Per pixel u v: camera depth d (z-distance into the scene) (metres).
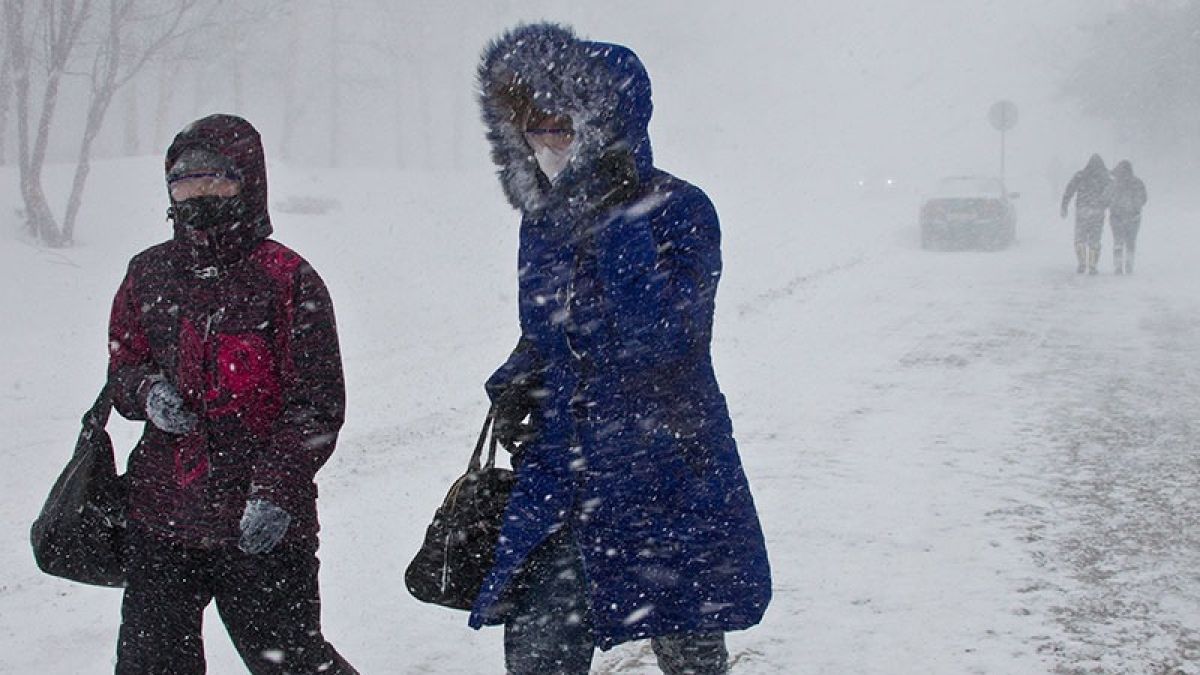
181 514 3.10
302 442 3.11
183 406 3.09
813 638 4.57
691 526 3.08
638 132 3.05
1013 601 4.93
